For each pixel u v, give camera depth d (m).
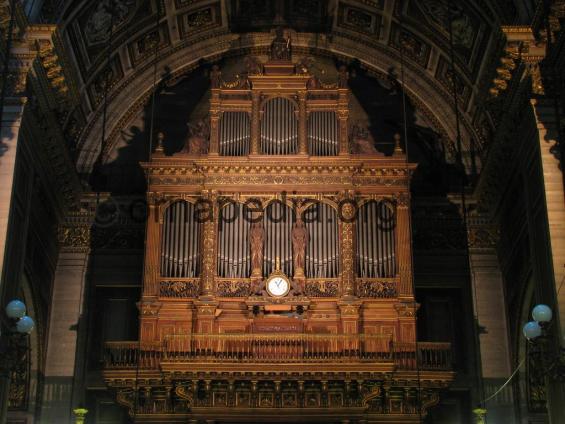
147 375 24.52
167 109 30.89
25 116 23.08
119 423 27.17
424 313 28.44
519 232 25.95
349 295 25.66
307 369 24.23
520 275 26.27
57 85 24.39
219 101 27.83
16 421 26.52
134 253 28.88
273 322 25.66
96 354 27.83
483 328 28.23
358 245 26.48
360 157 27.09
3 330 21.62
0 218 21.81
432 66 30.66
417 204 29.47
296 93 27.89
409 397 24.95
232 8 30.94
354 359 24.31
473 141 30.25
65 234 28.95
